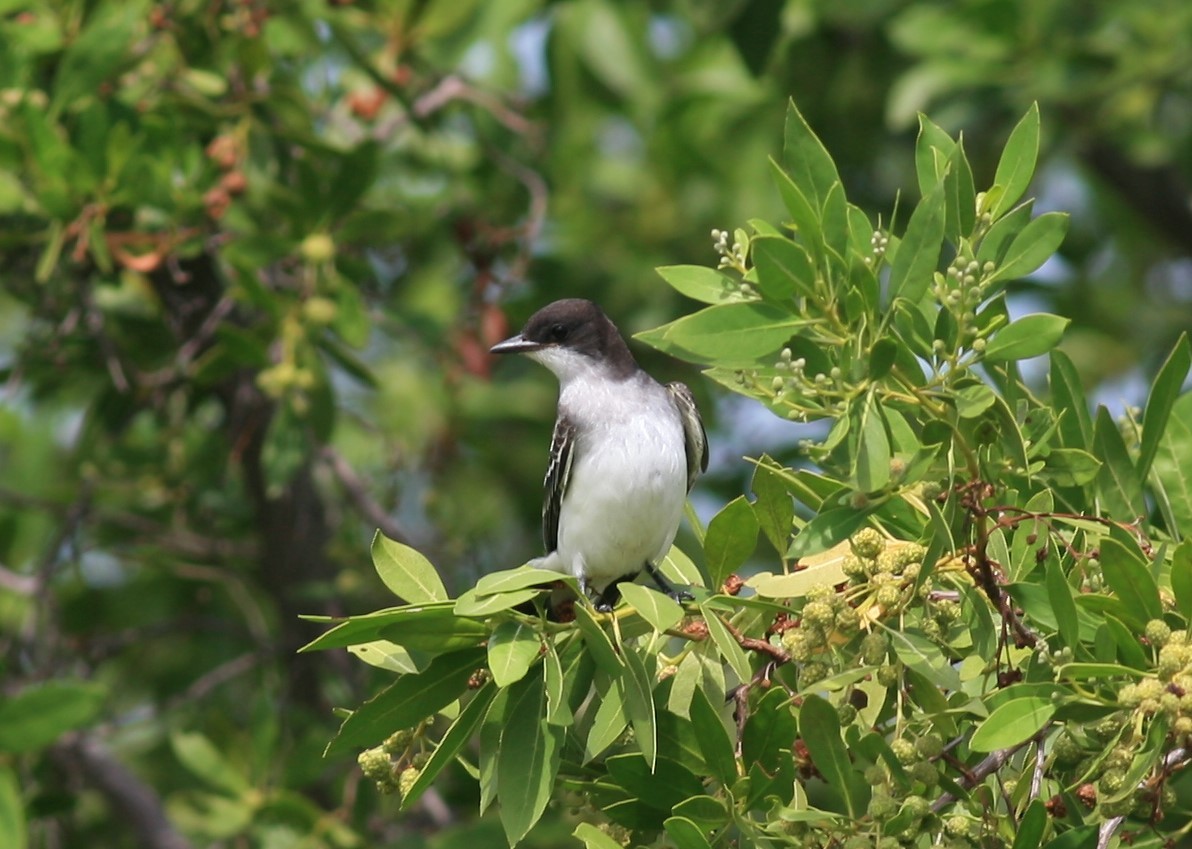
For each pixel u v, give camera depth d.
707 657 7.51
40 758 13.84
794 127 7.48
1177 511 8.05
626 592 6.76
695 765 6.79
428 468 15.82
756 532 7.34
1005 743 6.20
